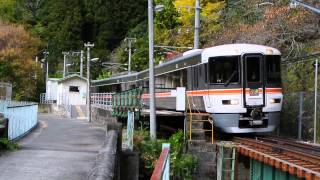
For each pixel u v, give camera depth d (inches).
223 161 678.5
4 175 382.0
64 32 2962.6
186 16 1963.6
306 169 457.4
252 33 1096.2
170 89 925.8
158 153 658.2
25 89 2320.4
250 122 724.0
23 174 387.5
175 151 687.7
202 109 776.3
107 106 1378.0
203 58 757.3
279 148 587.2
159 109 1005.8
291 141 680.4
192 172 683.4
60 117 1763.0
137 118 883.4
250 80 727.1
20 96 2225.6
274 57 739.4
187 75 839.1
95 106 1534.2
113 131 500.4
